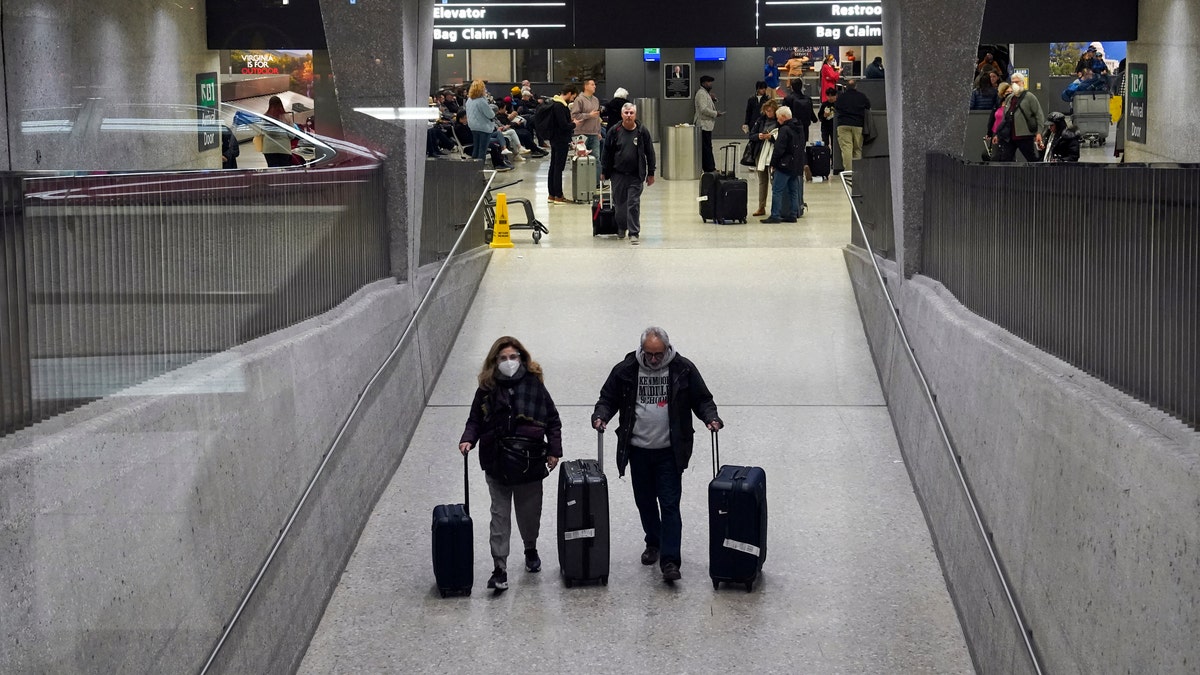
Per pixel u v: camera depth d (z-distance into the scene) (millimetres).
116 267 5672
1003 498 7086
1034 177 7523
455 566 8391
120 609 5137
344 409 9227
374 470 10047
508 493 8523
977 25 11172
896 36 11711
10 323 4723
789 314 14359
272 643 7105
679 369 8594
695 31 17688
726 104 36375
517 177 27672
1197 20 16266
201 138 15625
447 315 13523
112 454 5102
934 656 7594
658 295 15133
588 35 17750
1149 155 18047
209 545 6242
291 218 8578
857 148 24750
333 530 8656
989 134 19328
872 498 9906
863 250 14883
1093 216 6371
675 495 8570
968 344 8258
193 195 6656
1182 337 5160
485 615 8188
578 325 14133
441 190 13750
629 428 8602
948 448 8430
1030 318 7570
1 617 4152
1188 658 4352
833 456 10742
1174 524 4508
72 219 5250
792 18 17656
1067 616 5766
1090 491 5496
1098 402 5582
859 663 7512
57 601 4566
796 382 12422
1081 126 28703
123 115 15445
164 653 5605
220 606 6371
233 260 7309
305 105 21453
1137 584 4871
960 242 9820
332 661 7668
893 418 11359
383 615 8234
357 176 10695
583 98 24109
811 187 25031
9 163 13531
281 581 7359
